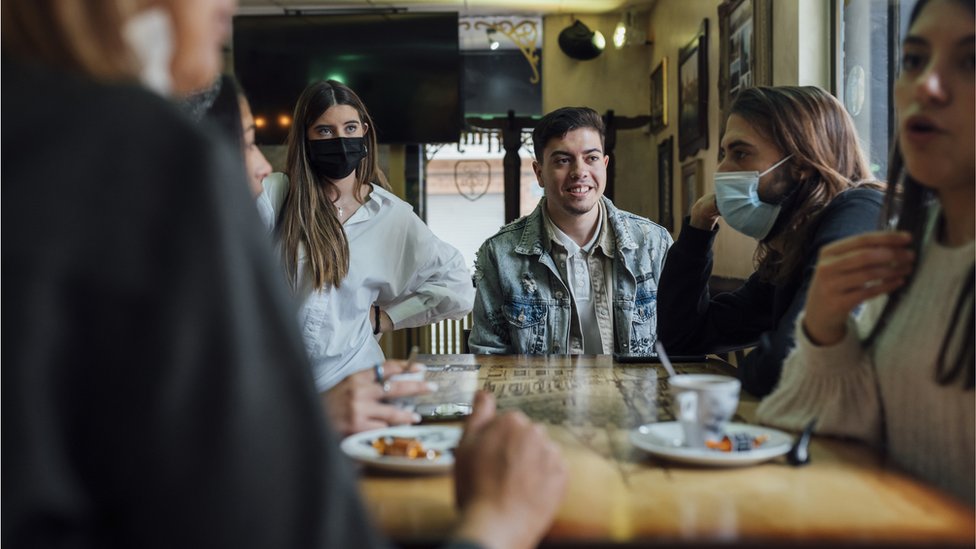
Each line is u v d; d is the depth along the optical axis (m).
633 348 2.84
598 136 2.80
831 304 1.21
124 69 0.56
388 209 2.76
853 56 3.16
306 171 2.58
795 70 3.42
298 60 7.26
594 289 2.87
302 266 2.56
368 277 2.68
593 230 2.87
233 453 0.48
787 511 0.90
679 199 5.84
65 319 0.47
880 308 1.27
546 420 1.38
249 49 7.29
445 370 1.96
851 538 0.82
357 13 7.24
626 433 1.28
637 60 7.38
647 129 7.21
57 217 0.47
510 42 8.20
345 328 2.66
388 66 7.23
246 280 0.51
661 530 0.84
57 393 0.47
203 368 0.48
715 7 4.71
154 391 0.47
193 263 0.48
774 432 1.21
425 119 7.23
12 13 0.54
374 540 0.56
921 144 1.12
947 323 1.12
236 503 0.48
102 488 0.48
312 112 2.56
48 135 0.48
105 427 0.47
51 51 0.53
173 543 0.48
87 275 0.47
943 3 1.08
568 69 7.46
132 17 0.57
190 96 1.40
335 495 0.53
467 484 0.81
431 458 1.08
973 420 1.08
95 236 0.47
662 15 6.61
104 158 0.48
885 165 2.93
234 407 0.48
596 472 1.06
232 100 1.57
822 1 3.36
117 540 0.49
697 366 2.01
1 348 0.45
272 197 2.60
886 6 2.89
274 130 7.30
